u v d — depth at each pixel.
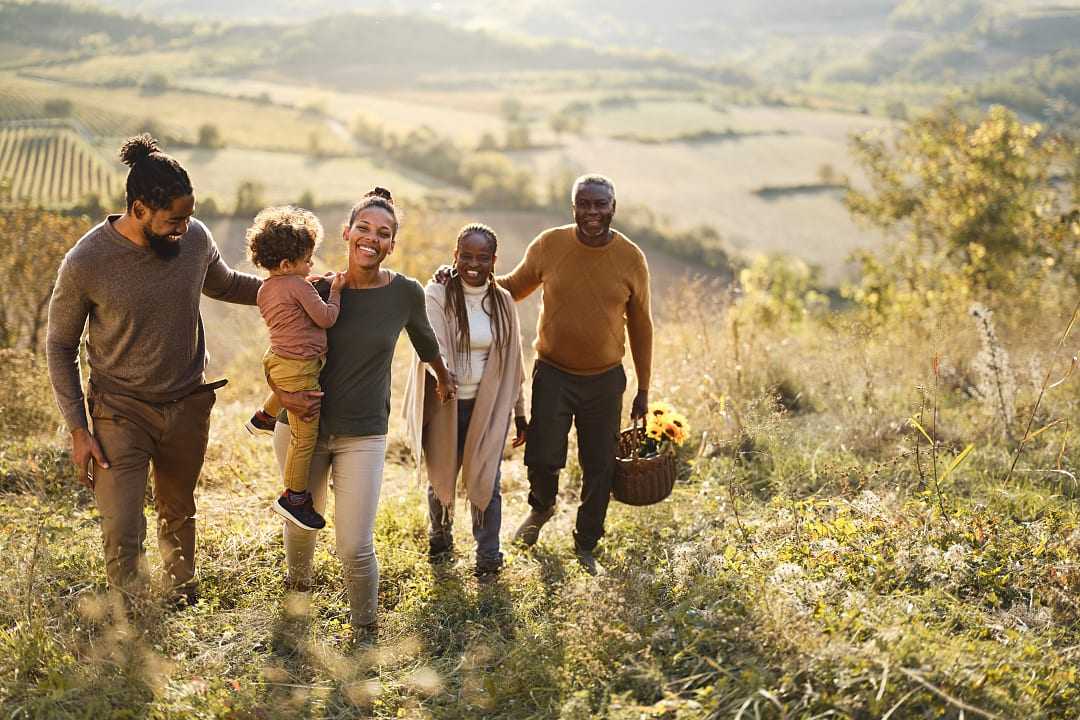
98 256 3.45
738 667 3.22
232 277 4.05
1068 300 12.59
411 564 4.54
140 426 3.69
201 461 3.95
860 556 4.04
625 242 4.48
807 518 4.58
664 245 70.94
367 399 3.80
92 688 3.21
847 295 19.42
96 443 3.60
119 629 3.43
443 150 108.88
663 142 133.12
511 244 71.12
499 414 4.45
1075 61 119.88
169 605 3.79
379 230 3.75
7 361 7.21
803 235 83.00
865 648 3.16
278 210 3.66
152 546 4.39
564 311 4.46
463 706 3.30
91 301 3.53
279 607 3.92
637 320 4.63
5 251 13.17
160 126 124.38
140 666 3.30
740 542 4.46
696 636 3.42
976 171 17.11
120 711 3.10
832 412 6.57
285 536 4.06
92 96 160.75
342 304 3.79
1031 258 16.31
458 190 95.38
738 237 80.75
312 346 3.66
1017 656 3.29
